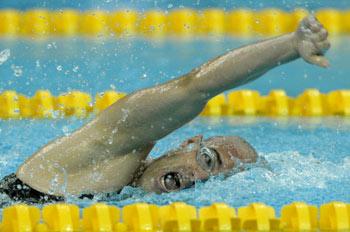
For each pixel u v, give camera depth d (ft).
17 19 92.68
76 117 62.64
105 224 32.53
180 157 37.32
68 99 65.00
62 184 35.47
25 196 35.37
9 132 57.16
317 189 39.75
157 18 94.48
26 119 62.28
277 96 66.80
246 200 36.88
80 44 85.71
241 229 32.96
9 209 32.96
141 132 34.78
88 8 95.50
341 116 65.10
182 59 79.51
